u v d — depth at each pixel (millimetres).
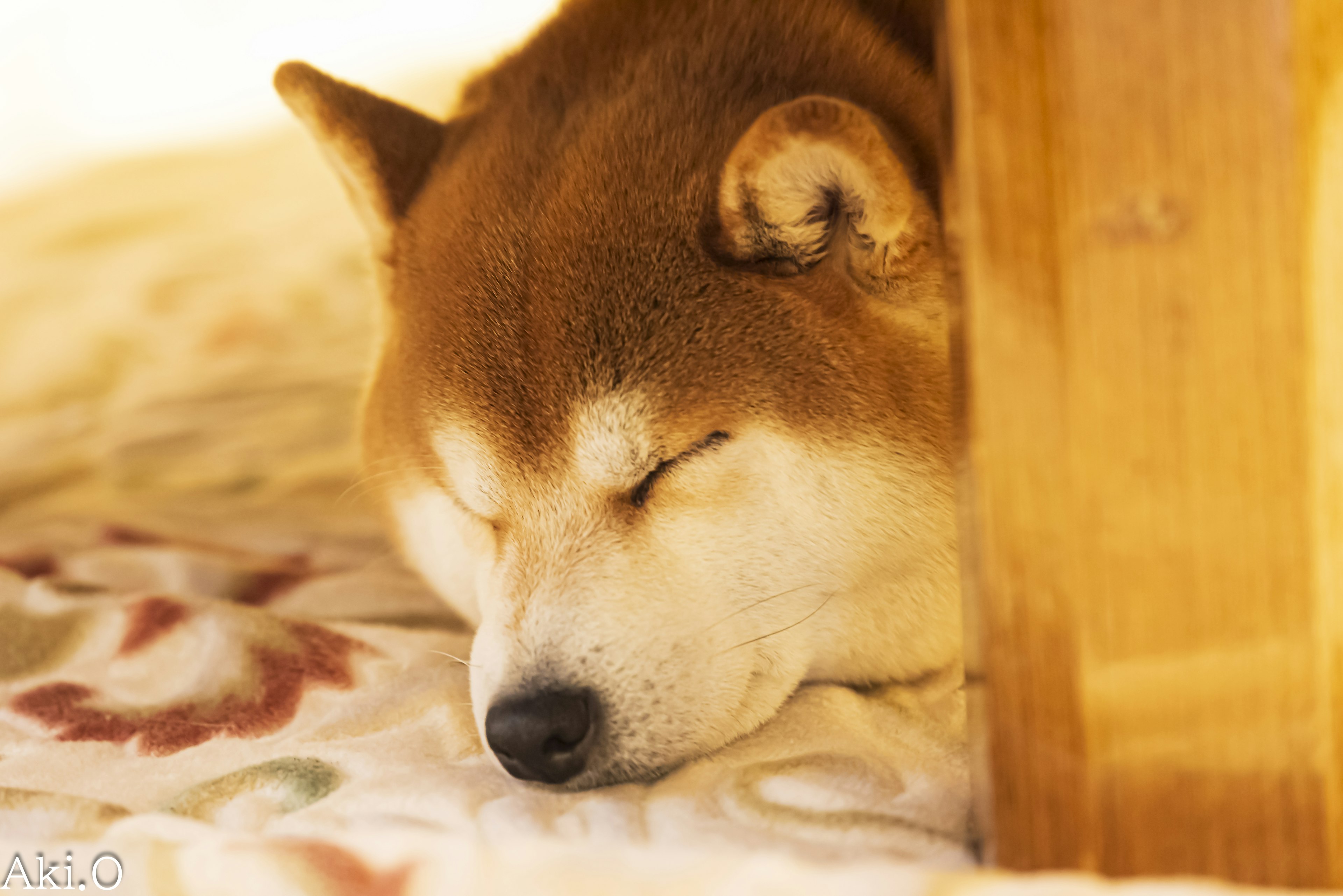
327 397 1208
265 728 623
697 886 524
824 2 653
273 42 2309
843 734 597
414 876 536
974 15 513
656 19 668
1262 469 508
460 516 653
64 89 2240
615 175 621
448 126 697
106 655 683
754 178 591
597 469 603
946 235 543
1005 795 523
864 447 603
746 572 604
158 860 545
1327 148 508
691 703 595
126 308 1506
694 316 602
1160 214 507
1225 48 503
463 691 636
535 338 609
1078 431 512
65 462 1090
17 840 558
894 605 621
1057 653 516
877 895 514
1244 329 506
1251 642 510
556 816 568
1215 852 514
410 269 665
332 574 776
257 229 1733
